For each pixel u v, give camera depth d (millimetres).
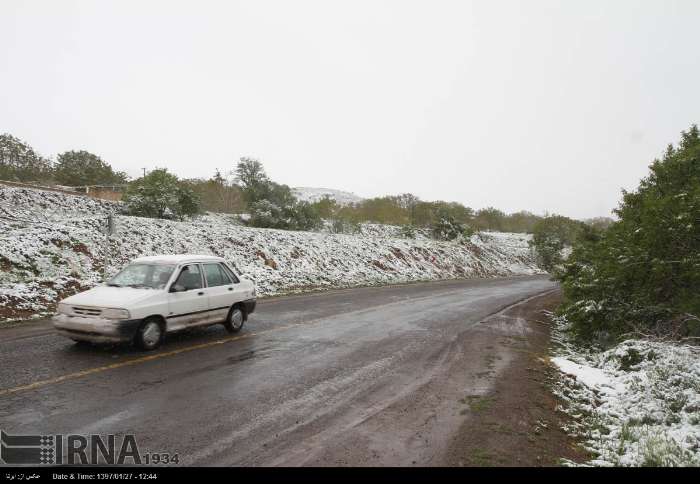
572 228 54250
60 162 31969
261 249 23359
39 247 14555
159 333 7906
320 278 23500
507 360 8695
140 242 18141
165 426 4750
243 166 30922
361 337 10031
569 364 8969
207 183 34031
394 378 6988
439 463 4254
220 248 21234
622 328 11461
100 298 7551
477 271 42375
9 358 6930
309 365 7473
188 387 6004
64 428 4582
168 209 24109
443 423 5262
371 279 26797
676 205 9617
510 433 5102
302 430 4852
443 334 10930
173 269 8539
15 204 19641
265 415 5211
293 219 31391
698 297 9594
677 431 5676
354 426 5035
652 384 7258
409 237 44531
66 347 7742
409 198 60562
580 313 11578
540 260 55031
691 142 12188
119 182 33469
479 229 63031
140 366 6797
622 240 11812
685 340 10055
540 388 7039
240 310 9961
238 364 7266
